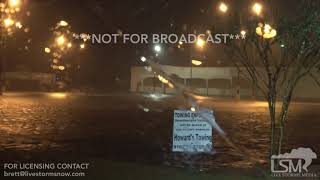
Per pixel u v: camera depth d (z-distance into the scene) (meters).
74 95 60.69
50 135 19.39
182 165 12.66
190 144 13.29
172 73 68.88
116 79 87.00
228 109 39.31
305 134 21.30
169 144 17.05
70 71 76.00
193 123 13.30
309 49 10.17
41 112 32.00
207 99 56.47
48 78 73.62
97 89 79.38
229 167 12.35
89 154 14.54
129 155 14.46
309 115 33.62
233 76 68.69
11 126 22.84
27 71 73.44
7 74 72.31
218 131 21.72
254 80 11.04
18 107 36.78
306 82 62.34
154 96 60.28
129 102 45.97
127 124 24.56
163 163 12.98
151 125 24.19
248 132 21.91
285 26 10.11
